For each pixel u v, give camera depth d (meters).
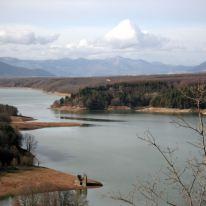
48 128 195.00
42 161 119.81
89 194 84.25
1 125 129.00
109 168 108.06
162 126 193.75
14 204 71.88
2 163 110.56
